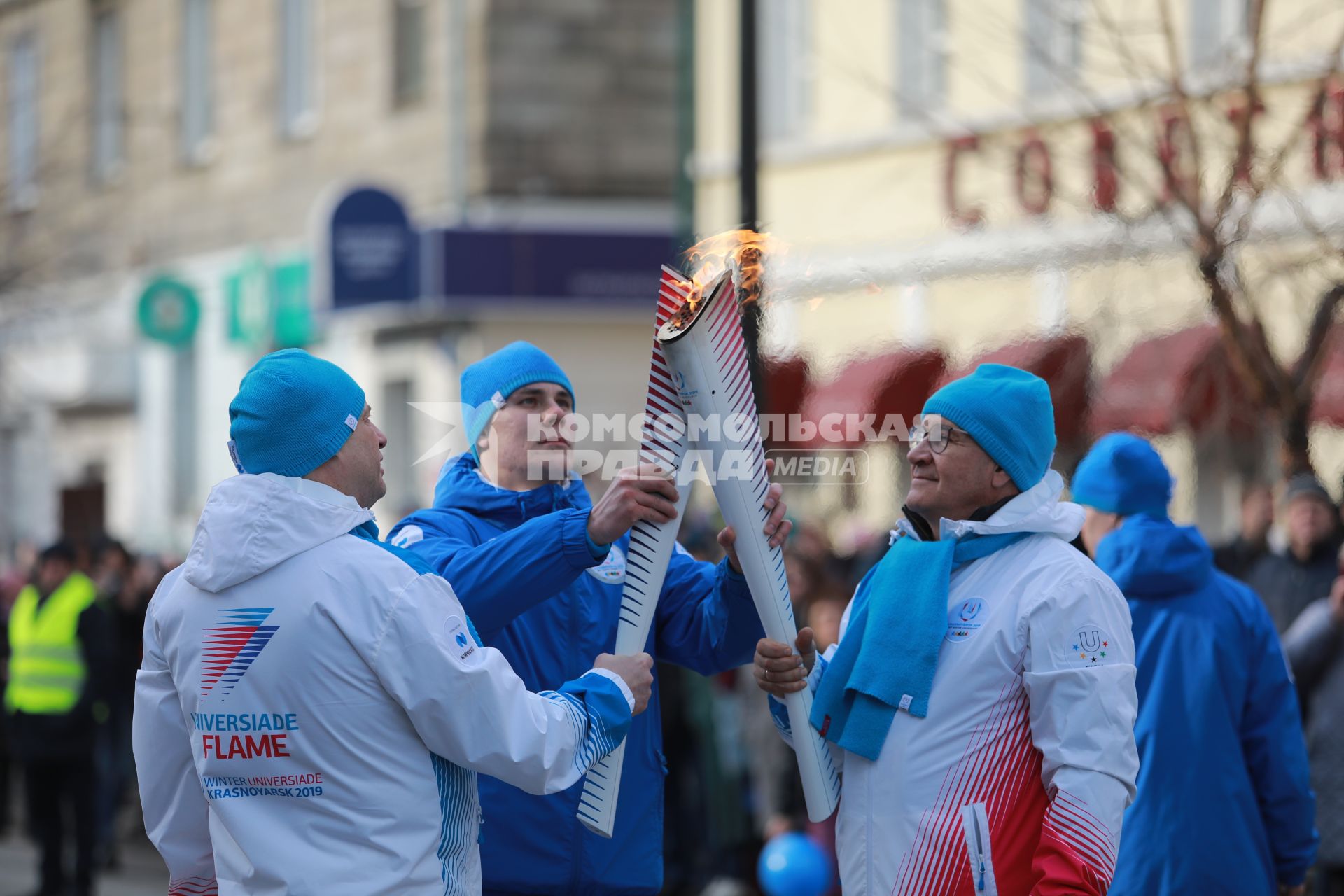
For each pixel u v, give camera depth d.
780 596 8.56
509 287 40.12
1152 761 10.56
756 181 19.62
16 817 31.34
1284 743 10.69
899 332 15.29
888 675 8.32
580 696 8.03
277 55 47.88
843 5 35.66
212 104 50.88
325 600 7.38
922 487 8.68
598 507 8.43
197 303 48.12
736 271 8.32
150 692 7.95
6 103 54.53
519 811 8.98
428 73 42.88
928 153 32.28
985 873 8.04
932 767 8.20
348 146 45.66
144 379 52.59
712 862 20.48
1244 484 22.25
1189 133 17.45
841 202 35.06
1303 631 14.37
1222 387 19.33
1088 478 11.47
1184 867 10.40
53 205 52.59
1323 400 18.53
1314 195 17.17
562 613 9.30
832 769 8.80
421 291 40.25
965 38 30.41
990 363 9.09
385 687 7.36
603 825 8.34
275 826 7.39
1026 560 8.33
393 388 43.16
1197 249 17.22
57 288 52.19
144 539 51.41
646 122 41.81
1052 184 20.53
